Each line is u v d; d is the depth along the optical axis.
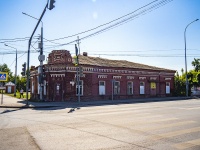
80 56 33.03
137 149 6.28
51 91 26.42
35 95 31.19
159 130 8.88
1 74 21.69
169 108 17.55
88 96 27.47
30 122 10.77
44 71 27.48
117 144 6.79
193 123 10.50
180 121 11.08
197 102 24.39
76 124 10.17
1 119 11.85
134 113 14.27
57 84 26.41
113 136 7.82
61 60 27.06
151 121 11.05
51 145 6.65
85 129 9.02
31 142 6.98
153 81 34.69
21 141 7.11
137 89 32.56
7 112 15.49
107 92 29.27
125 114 13.77
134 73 32.34
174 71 37.84
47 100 26.19
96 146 6.56
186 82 36.16
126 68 31.38
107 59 35.56
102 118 12.06
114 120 11.37
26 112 15.38
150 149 6.29
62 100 26.06
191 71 42.09
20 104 21.36
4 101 25.66
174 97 34.91
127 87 31.48
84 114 13.88
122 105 20.83
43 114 14.04
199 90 44.50
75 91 26.73
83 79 27.23
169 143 6.95
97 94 28.31
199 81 40.03
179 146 6.62
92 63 29.00
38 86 29.88
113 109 16.97
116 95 30.22
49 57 27.77
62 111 15.84
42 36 24.06
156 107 18.44
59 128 9.22
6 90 61.44
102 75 28.94
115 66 30.16
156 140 7.30
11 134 8.09
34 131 8.62
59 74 26.38
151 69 34.31
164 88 36.31
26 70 21.77
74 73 26.80
